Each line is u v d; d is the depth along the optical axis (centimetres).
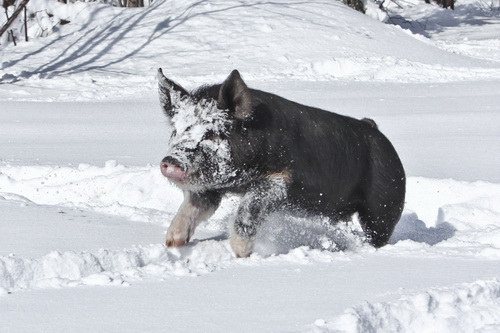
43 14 4750
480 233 1188
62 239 1034
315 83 3428
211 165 973
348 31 4359
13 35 4556
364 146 1160
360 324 655
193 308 727
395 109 2636
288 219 1110
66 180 1617
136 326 674
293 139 1047
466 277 852
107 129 2348
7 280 819
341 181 1120
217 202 1041
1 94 3275
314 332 635
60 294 769
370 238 1198
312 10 4597
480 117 2436
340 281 836
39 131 2316
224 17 4428
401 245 1058
